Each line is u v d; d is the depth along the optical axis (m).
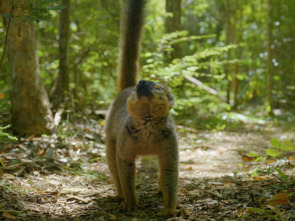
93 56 8.30
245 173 4.53
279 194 3.15
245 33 13.69
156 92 3.20
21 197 3.58
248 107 12.48
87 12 8.77
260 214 3.03
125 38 4.76
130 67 4.75
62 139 5.79
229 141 7.35
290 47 15.80
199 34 13.09
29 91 5.64
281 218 2.85
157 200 3.81
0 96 8.15
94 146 5.96
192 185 4.23
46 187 4.01
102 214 3.37
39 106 5.74
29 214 3.23
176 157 3.41
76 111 6.91
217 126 8.48
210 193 3.74
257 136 7.83
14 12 4.71
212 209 3.34
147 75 7.69
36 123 5.69
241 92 12.73
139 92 3.17
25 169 4.43
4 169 4.23
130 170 3.51
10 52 5.61
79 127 6.49
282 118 10.51
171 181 3.38
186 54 9.31
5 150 5.03
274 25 13.91
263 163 5.01
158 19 8.91
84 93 8.37
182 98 8.59
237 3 12.09
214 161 5.70
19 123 5.65
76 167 4.92
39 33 8.95
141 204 3.66
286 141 4.09
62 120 6.48
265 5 14.25
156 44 8.45
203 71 10.18
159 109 3.24
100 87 9.68
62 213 3.34
